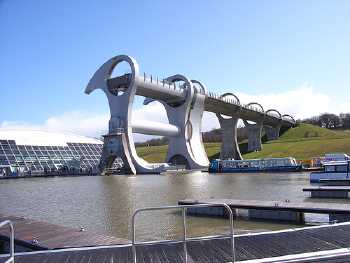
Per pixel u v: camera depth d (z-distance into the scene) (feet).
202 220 57.26
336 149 284.41
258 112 333.42
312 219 56.34
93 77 219.61
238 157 320.29
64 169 233.14
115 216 62.64
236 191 100.17
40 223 46.06
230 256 28.30
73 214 66.64
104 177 183.42
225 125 326.85
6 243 40.86
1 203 86.48
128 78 204.85
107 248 30.91
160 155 360.89
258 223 54.13
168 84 230.27
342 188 78.89
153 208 25.25
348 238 32.22
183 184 127.03
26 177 212.64
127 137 203.82
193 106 253.03
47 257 28.60
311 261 26.78
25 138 254.06
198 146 255.70
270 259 26.53
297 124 464.65
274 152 324.19
